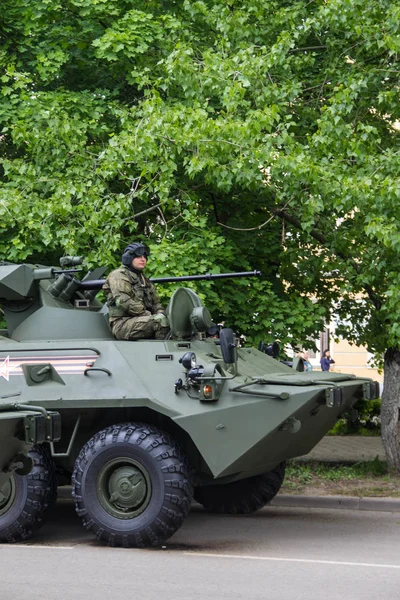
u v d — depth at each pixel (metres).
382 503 11.25
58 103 12.57
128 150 11.62
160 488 8.70
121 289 9.84
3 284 10.06
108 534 8.80
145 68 12.16
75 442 9.84
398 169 11.38
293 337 13.18
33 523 9.11
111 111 12.98
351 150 11.41
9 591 6.98
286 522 10.40
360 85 11.55
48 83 13.15
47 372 9.29
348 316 14.58
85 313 10.09
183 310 9.98
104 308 10.52
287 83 12.40
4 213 11.81
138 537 8.72
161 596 6.83
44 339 10.05
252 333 13.03
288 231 13.57
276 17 12.66
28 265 10.32
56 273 10.21
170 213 13.02
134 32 12.59
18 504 9.09
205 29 13.62
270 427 8.76
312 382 9.06
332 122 11.48
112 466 8.89
